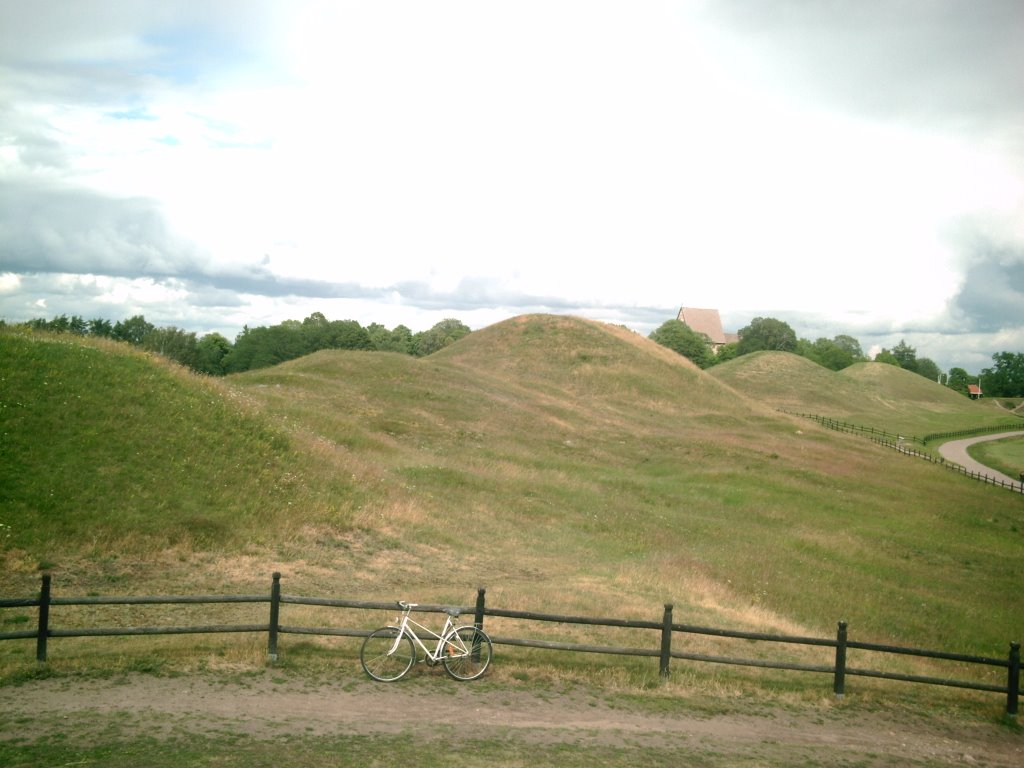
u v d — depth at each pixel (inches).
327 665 465.7
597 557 1010.7
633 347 3309.5
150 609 601.0
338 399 1882.4
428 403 2025.1
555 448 1904.5
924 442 3356.3
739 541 1268.5
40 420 867.4
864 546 1344.7
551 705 430.6
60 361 992.9
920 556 1325.0
